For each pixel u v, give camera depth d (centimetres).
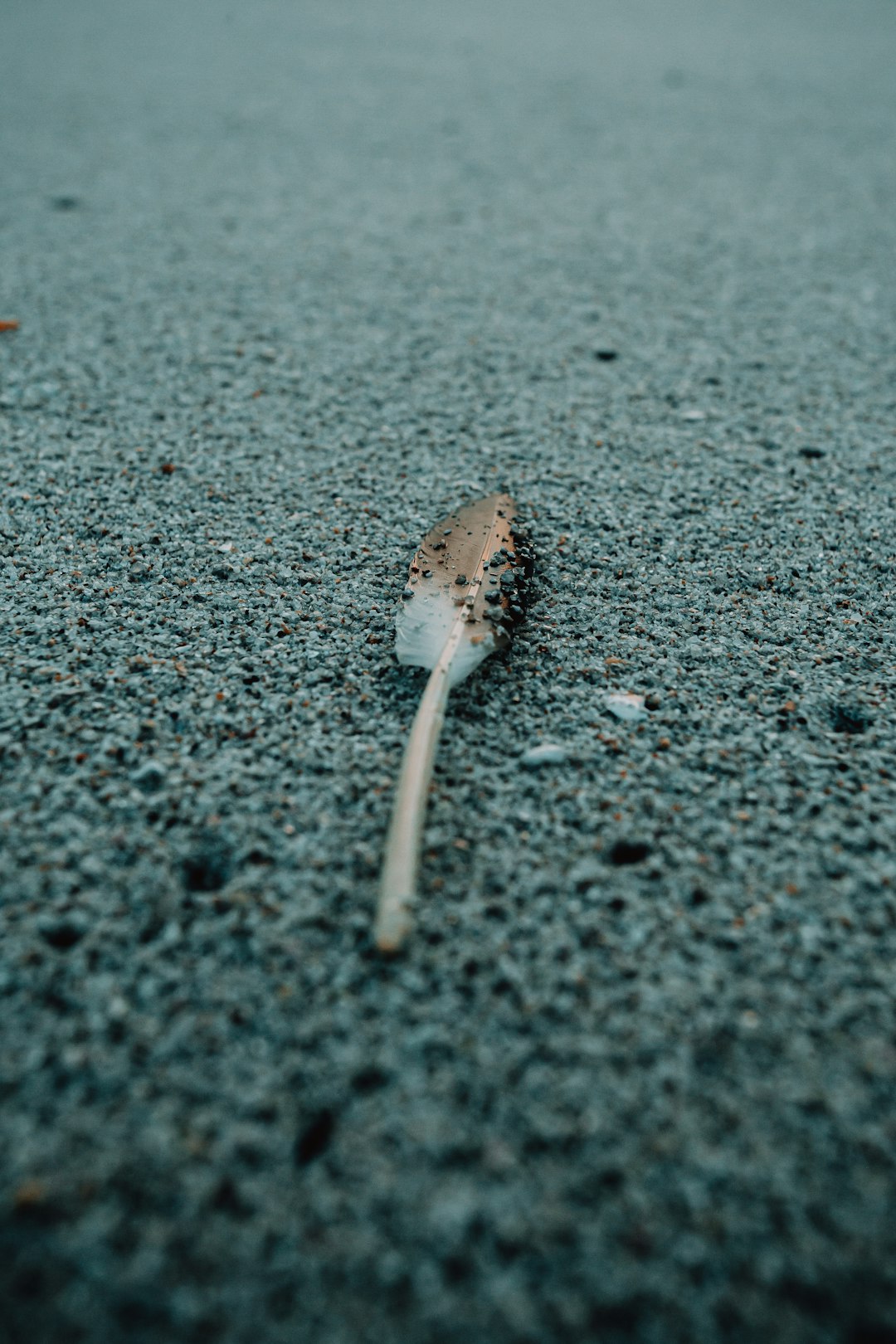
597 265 36
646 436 26
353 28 85
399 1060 15
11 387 27
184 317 31
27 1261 14
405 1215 14
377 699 19
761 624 21
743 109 61
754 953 16
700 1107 15
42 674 19
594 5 107
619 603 21
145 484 24
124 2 95
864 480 25
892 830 17
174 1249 14
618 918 16
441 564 21
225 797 18
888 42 86
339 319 31
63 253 35
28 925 16
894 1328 13
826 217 41
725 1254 14
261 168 46
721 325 31
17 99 57
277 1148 14
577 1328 13
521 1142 15
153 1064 15
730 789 18
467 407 27
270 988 16
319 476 24
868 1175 14
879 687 20
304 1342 13
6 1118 15
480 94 63
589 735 19
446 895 17
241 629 20
